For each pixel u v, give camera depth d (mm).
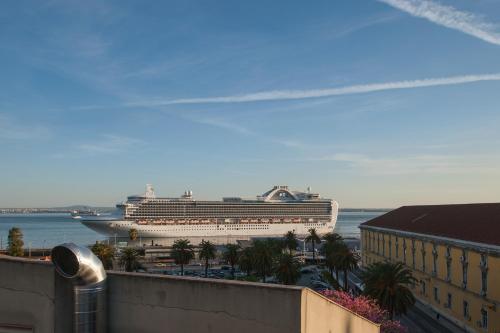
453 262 52969
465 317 49844
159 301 11766
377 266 46719
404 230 69500
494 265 44031
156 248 133375
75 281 11852
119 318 12141
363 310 39562
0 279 13188
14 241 105375
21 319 12750
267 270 80000
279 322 10727
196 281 11445
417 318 55656
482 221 52688
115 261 107062
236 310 11094
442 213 67688
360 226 99000
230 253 91938
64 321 12031
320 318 12602
